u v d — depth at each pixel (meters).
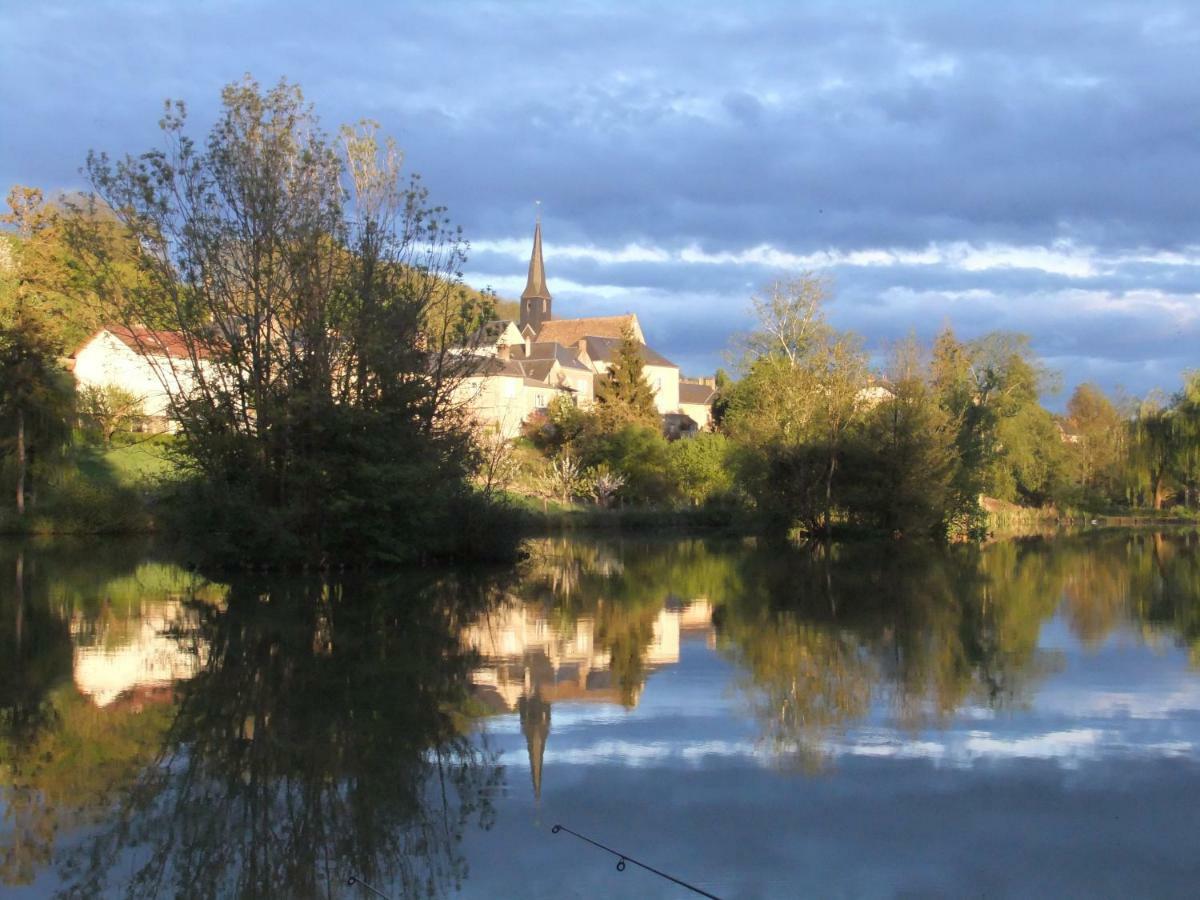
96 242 25.36
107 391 52.25
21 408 41.16
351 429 26.23
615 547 40.66
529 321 117.06
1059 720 11.01
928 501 43.75
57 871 6.98
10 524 41.06
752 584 25.78
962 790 8.57
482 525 30.97
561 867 6.98
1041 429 62.84
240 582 25.08
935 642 16.30
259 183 25.59
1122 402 76.00
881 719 11.08
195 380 26.64
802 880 6.74
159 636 16.58
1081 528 59.25
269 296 25.67
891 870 6.89
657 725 10.84
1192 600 22.23
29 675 13.38
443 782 8.88
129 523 41.75
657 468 61.53
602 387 74.56
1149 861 7.04
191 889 6.68
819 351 53.03
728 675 13.57
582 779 8.95
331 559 27.75
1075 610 20.45
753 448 46.22
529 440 67.38
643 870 6.91
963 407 52.59
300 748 9.95
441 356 28.33
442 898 6.50
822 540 45.12
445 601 21.66
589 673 13.73
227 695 12.24
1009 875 6.80
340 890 6.65
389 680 13.18
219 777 9.03
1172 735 10.36
